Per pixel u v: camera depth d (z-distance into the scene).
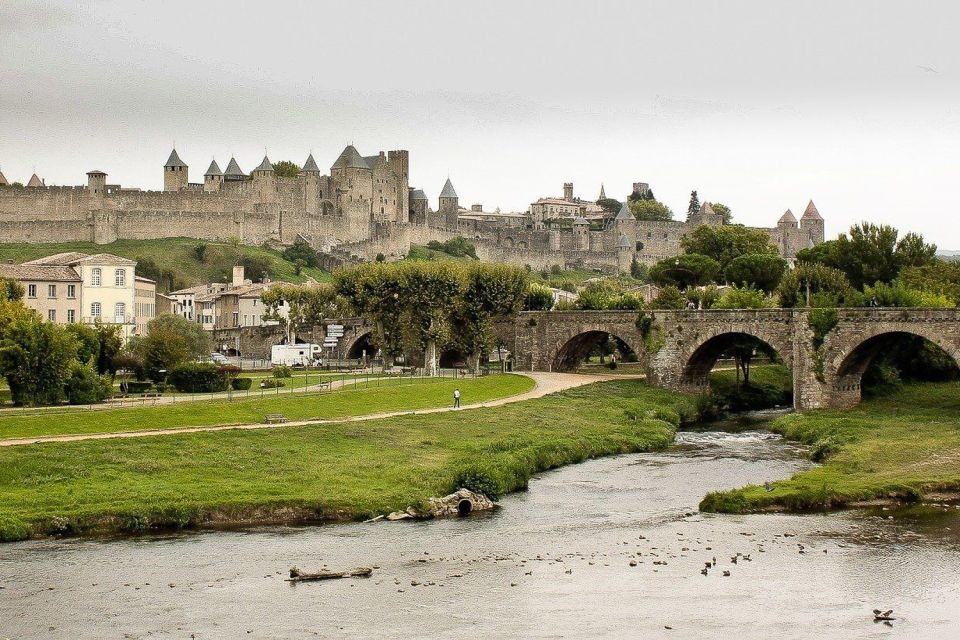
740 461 124.81
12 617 70.94
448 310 181.38
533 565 82.44
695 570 81.31
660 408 158.38
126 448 105.44
